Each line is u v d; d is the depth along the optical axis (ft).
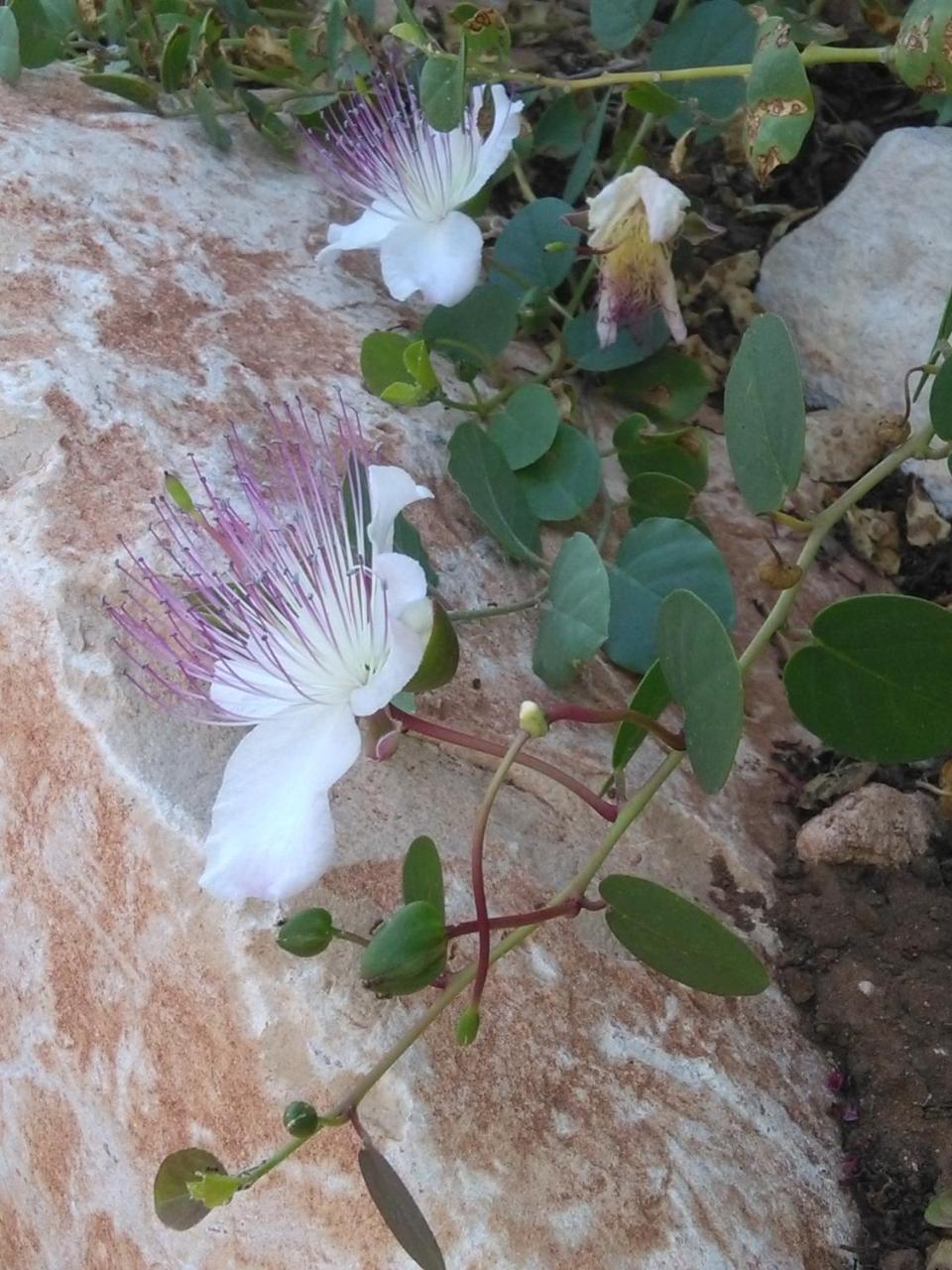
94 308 0.97
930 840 0.83
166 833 0.71
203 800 0.72
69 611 0.78
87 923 0.74
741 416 0.76
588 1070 0.69
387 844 0.73
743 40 1.09
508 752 0.61
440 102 0.89
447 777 0.78
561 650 0.79
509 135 0.97
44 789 0.76
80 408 0.88
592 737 0.84
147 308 0.99
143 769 0.73
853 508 1.05
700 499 1.05
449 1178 0.64
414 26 0.91
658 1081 0.70
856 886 0.81
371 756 0.65
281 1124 0.66
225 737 0.75
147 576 0.71
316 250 1.11
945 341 0.86
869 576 1.04
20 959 0.77
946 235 1.10
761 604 0.98
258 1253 0.67
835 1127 0.74
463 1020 0.59
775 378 0.74
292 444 0.82
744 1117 0.71
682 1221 0.66
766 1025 0.76
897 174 1.14
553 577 0.82
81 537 0.81
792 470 0.74
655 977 0.74
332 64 1.18
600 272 0.94
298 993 0.67
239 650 0.68
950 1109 0.73
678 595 0.66
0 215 1.03
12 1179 0.80
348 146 1.05
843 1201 0.71
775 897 0.81
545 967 0.71
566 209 1.08
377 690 0.60
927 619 0.69
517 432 0.94
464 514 0.93
